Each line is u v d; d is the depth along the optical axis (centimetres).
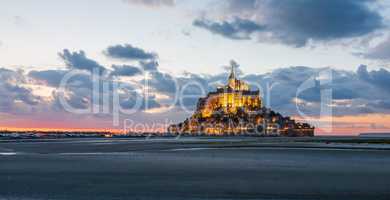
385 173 4081
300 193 2775
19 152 8000
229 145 13000
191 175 3838
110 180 3434
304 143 15200
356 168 4644
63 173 3975
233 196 2655
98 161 5619
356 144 13575
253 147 11369
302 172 4166
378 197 2627
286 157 6750
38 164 5041
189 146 12306
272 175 3872
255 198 2583
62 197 2595
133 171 4188
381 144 13488
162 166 4825
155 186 3084
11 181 3353
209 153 8075
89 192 2792
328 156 7056
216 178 3600
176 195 2683
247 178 3616
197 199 2541
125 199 2533
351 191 2858
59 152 8119
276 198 2584
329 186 3102
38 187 3006
